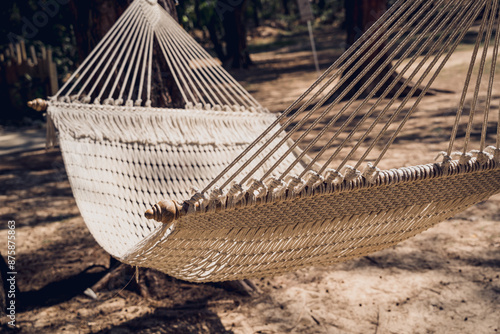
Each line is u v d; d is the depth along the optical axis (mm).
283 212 1540
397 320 2195
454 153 1623
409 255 2789
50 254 3264
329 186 1481
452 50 1406
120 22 2594
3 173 5723
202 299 2541
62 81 10617
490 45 10484
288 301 2434
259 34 28375
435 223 1887
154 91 2885
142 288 2637
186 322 2326
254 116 2898
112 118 2473
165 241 1471
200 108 2771
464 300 2293
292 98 9438
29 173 5672
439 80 8195
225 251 1628
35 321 2395
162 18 2754
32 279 2887
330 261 1940
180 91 2912
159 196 2338
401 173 1544
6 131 8531
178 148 2574
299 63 15578
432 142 5039
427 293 2383
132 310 2479
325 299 2416
